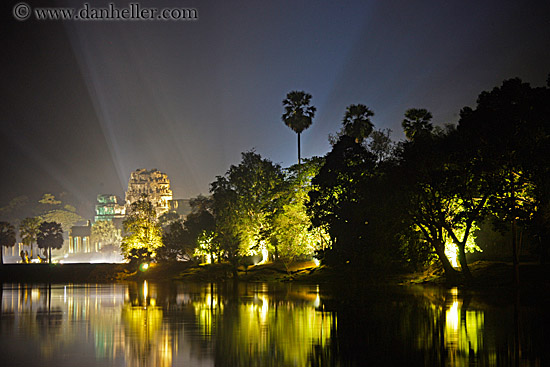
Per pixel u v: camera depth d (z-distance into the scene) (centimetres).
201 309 4209
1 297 6000
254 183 10756
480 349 2311
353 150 7694
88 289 7756
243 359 2197
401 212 6047
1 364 2164
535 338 2545
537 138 5134
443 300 4334
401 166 6138
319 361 2134
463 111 5978
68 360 2234
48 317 3800
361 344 2470
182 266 12038
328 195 7656
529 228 5200
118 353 2367
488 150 5300
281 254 8825
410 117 9150
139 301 5181
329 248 7612
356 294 5278
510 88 5316
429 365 2038
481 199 6019
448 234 5956
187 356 2277
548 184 5041
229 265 11112
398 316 3388
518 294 4712
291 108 10319
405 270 7131
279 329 2972
